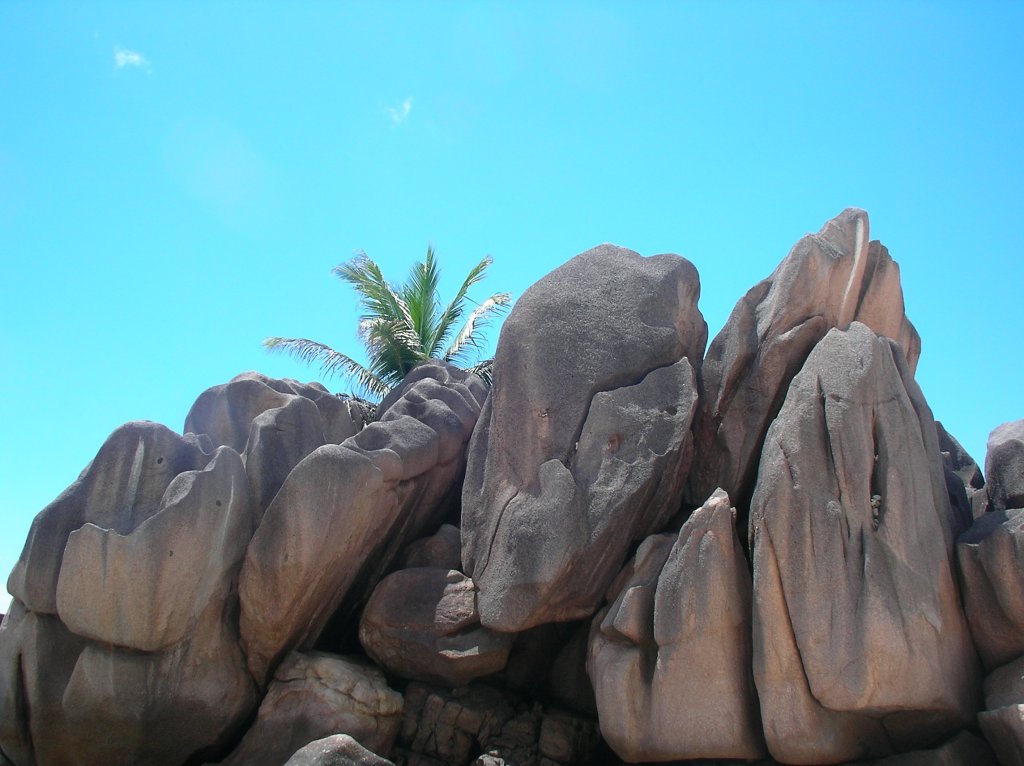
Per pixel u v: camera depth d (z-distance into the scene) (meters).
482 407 14.30
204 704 11.65
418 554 13.65
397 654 12.56
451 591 12.55
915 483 10.81
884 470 10.80
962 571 10.77
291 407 13.66
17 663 11.72
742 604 10.77
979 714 9.96
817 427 11.04
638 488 11.85
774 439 11.14
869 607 10.04
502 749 12.08
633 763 11.20
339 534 12.05
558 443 12.51
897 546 10.41
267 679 12.34
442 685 12.69
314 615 12.54
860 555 10.37
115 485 12.37
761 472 11.12
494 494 12.60
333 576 12.43
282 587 11.73
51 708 11.45
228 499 12.09
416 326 30.78
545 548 11.70
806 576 10.36
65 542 11.91
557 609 11.89
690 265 13.75
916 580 10.30
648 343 12.92
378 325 29.23
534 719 12.56
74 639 11.74
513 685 13.13
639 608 11.12
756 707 10.56
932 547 10.59
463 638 12.27
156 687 11.46
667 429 12.25
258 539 11.91
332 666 12.03
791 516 10.61
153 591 11.29
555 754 12.13
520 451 12.62
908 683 9.85
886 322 13.26
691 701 10.58
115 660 11.37
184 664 11.63
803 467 10.80
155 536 11.40
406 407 14.63
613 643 11.33
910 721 10.14
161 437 12.73
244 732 12.21
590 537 11.74
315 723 11.60
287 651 12.39
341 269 31.27
